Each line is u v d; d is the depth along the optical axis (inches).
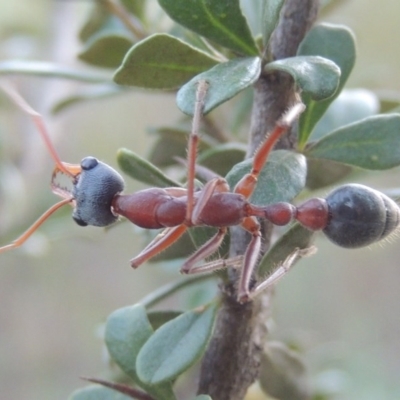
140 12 3.9
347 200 3.4
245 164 3.2
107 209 3.5
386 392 7.4
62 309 7.9
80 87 4.9
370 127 3.3
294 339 4.2
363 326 7.9
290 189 3.1
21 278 7.7
